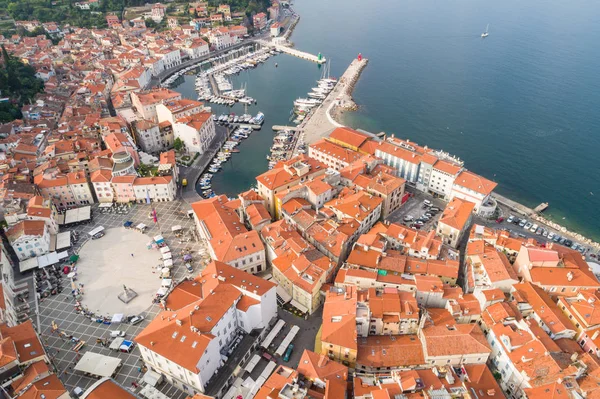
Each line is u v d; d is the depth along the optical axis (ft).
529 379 380.58
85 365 416.05
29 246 551.18
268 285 457.27
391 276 488.85
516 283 477.77
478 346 407.64
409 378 372.79
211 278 456.86
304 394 356.38
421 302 475.31
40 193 651.66
